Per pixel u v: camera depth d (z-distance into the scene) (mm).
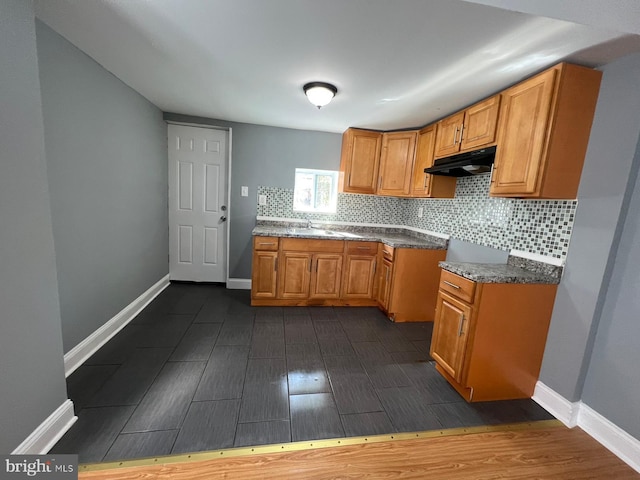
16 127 1047
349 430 1473
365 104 2373
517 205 2014
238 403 1604
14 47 1025
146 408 1516
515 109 1713
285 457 1295
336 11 1229
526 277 1677
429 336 2555
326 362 2072
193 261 3523
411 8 1177
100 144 1981
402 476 1245
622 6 1008
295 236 2885
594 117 1525
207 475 1186
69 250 1726
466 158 2102
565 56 1453
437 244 2830
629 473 1330
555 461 1373
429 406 1692
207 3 1222
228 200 3381
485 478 1264
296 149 3396
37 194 1155
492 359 1732
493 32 1306
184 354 2047
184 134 3248
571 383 1613
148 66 1908
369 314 2967
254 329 2486
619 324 1449
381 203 3639
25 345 1123
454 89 1974
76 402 1524
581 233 1577
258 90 2225
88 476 1146
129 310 2490
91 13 1343
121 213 2301
